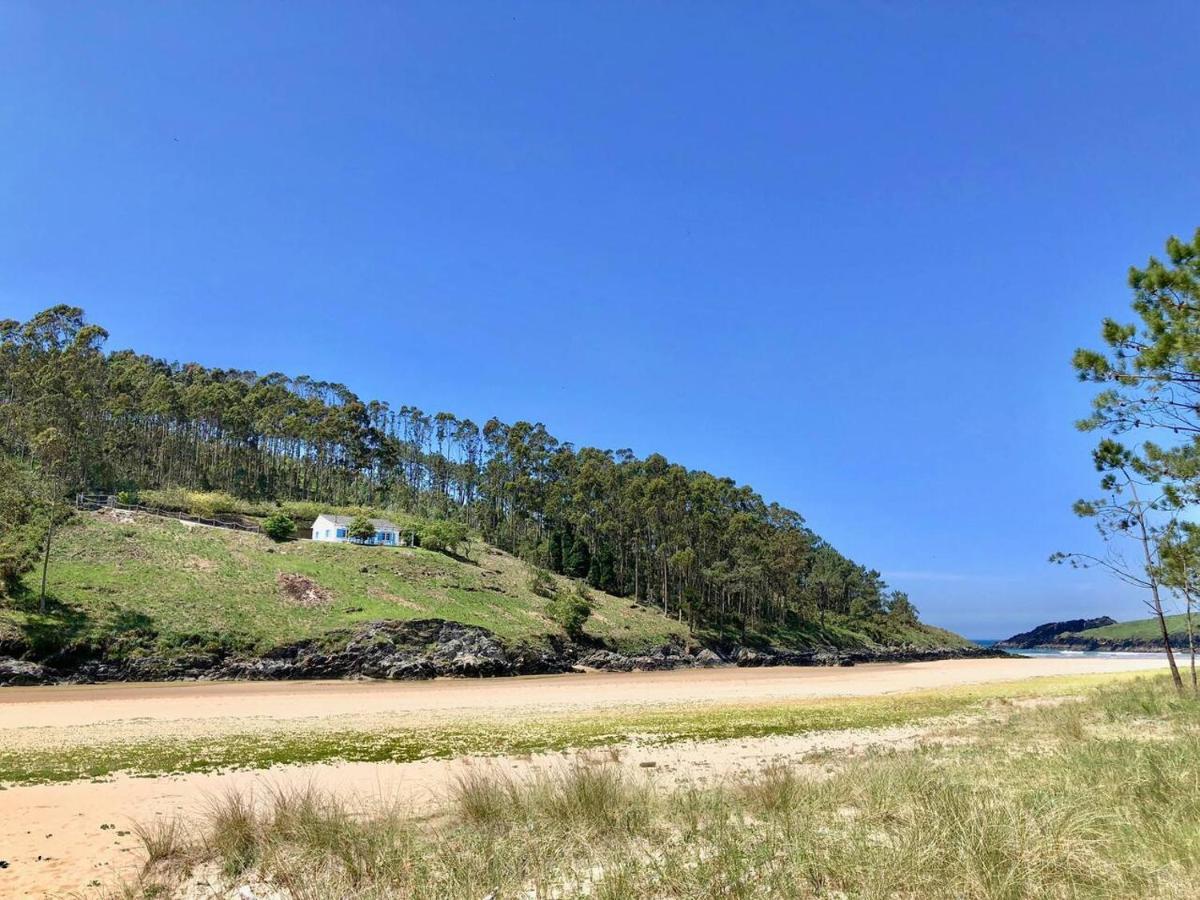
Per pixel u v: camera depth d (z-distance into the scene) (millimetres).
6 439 77500
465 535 88312
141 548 56406
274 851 8250
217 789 13680
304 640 49812
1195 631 29125
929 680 52938
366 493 115812
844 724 23266
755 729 22391
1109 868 5766
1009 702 29031
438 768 15883
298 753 18266
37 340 100500
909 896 5543
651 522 99375
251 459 111500
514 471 123750
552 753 17812
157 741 20594
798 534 123812
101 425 95875
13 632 41031
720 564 100000
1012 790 8523
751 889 5840
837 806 8953
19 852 9500
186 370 144000
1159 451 16391
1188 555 20594
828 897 5695
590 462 117000
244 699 34125
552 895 6273
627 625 80938
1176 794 7758
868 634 132750
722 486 121188
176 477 99562
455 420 139375
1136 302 11969
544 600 76875
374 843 7828
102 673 42125
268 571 59219
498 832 8484
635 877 6309
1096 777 8992
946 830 6438
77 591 47312
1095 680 45125
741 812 8602
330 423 114500
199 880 7828
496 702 34219
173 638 45844
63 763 16812
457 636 55938
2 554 45938
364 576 64812
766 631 106062
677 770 14719
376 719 26547
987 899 5324
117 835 10352
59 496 56281
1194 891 5246
